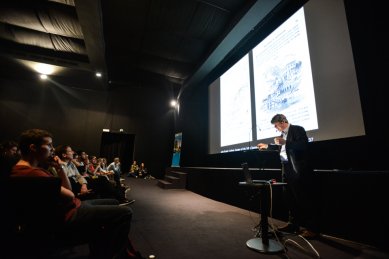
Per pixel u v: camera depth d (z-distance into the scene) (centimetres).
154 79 899
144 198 448
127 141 1014
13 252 165
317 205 218
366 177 196
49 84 859
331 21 297
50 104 853
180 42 602
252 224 262
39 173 116
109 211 128
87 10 444
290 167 218
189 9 480
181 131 875
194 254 175
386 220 181
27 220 106
